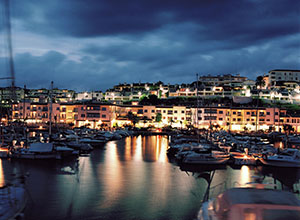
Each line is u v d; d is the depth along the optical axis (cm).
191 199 2889
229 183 3553
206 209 1914
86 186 3281
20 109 15800
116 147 7356
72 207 2595
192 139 7625
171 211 2555
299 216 1577
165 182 3559
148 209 2594
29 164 4453
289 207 1606
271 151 5434
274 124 15050
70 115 15362
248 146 6488
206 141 7844
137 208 2614
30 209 2509
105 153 6081
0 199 2303
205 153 4916
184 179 3738
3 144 5534
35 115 15775
